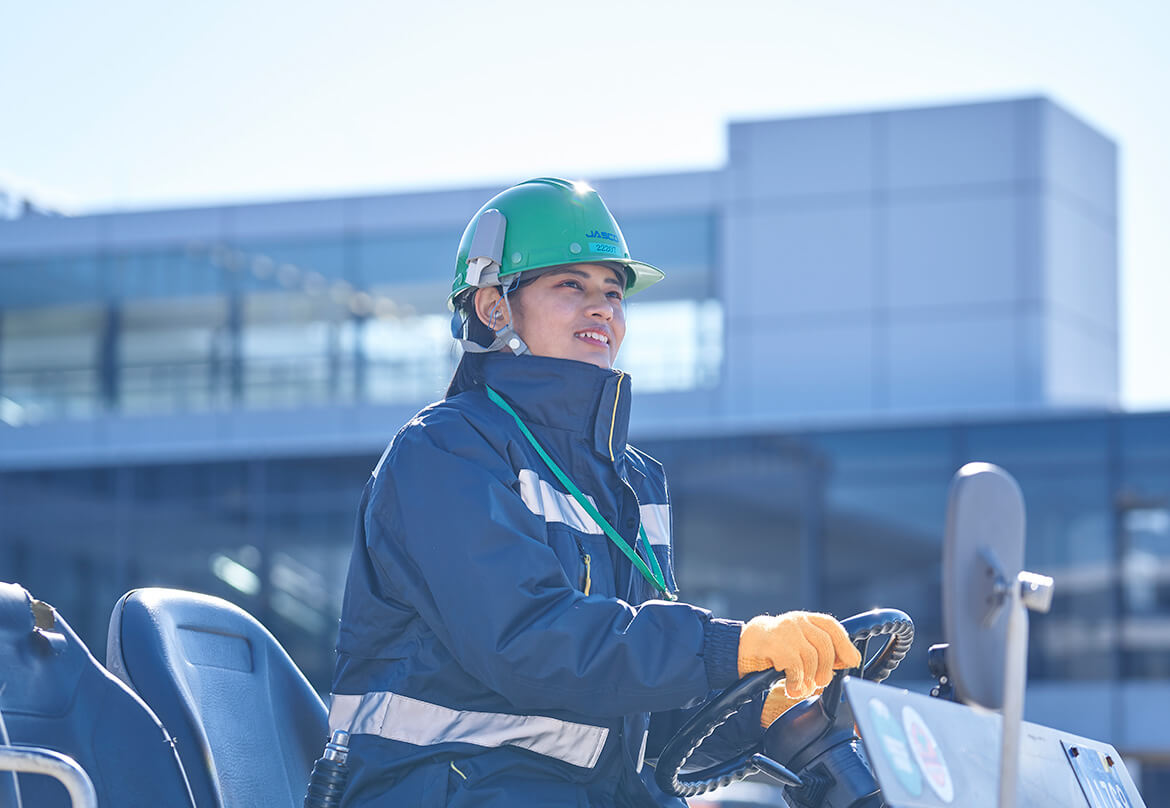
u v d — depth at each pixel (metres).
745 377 28.38
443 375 29.20
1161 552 21.45
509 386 2.76
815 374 28.20
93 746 2.41
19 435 30.58
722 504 23.38
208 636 2.83
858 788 2.56
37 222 31.25
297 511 25.94
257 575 25.88
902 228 28.31
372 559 2.64
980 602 1.90
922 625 22.27
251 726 2.78
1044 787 2.11
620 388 2.75
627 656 2.34
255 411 29.88
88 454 30.36
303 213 30.34
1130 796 2.37
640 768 2.72
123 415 30.38
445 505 2.49
